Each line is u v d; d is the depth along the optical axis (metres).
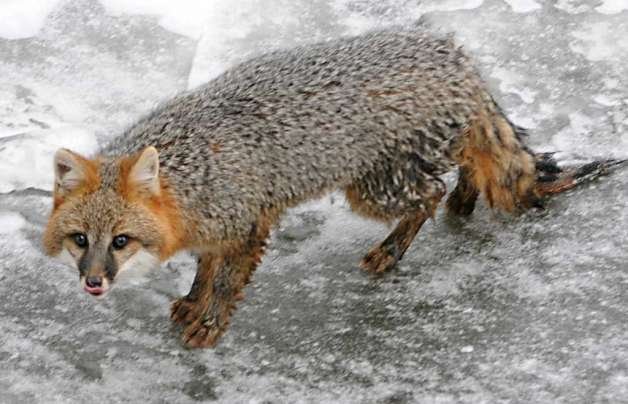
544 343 10.15
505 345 10.14
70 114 12.81
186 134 9.72
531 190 11.46
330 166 10.16
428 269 11.06
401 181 10.49
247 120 9.88
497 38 14.05
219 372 9.87
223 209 9.73
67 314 10.46
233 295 10.18
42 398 9.51
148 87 13.23
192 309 10.41
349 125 10.06
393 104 10.14
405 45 10.48
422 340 10.22
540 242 11.31
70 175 9.13
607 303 10.56
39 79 13.30
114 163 9.31
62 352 10.02
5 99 12.97
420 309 10.57
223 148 9.75
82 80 13.31
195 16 14.29
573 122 12.87
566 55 13.84
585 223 11.52
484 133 10.80
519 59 13.77
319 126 10.00
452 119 10.40
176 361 9.98
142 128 9.94
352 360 10.00
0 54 13.62
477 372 9.86
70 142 12.39
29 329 10.25
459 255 11.23
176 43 13.91
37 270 10.91
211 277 10.27
